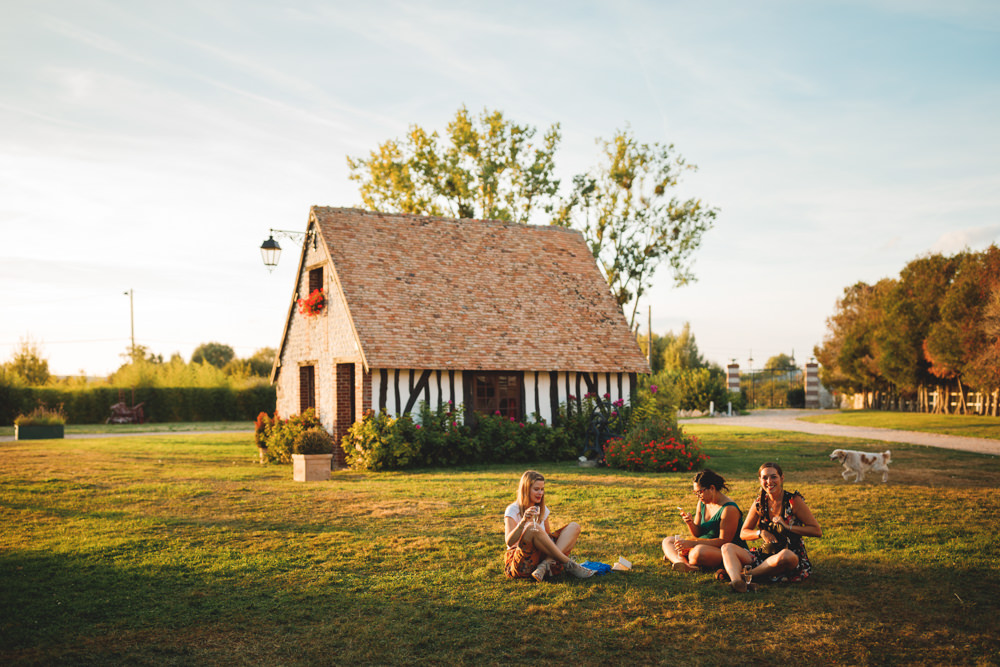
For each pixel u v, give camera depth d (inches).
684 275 1175.0
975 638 198.4
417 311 701.9
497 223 861.8
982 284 1214.9
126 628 211.0
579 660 186.5
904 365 1392.7
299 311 794.2
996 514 366.6
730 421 1259.8
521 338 733.3
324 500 434.3
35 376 1888.5
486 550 301.4
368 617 219.0
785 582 249.8
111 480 531.8
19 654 191.3
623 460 611.2
